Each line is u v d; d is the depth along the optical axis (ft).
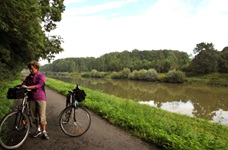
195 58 322.14
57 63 653.30
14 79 77.87
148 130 18.78
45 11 69.00
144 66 426.92
